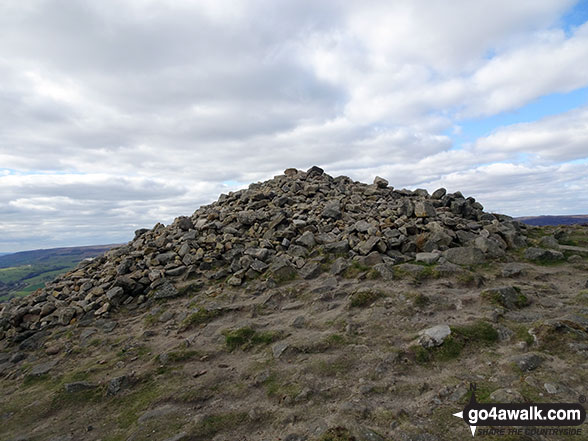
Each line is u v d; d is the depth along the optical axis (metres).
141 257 13.35
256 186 21.17
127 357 8.11
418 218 13.55
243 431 5.32
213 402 6.13
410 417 4.99
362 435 4.68
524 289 8.69
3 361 9.19
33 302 12.00
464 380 5.65
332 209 14.56
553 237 12.84
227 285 11.12
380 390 5.70
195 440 5.24
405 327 7.48
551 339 6.25
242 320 9.13
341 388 5.91
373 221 13.36
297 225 13.70
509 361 5.88
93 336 9.52
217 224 14.63
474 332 6.82
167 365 7.48
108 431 5.84
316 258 11.61
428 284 9.46
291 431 5.11
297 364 6.81
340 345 7.16
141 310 10.69
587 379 5.25
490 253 10.90
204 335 8.64
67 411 6.57
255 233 13.95
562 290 8.69
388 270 10.05
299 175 21.34
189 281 11.59
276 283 10.73
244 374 6.81
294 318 8.80
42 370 8.23
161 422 5.75
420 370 6.15
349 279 10.34
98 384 7.20
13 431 6.18
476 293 8.59
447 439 4.46
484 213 15.45
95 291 11.37
